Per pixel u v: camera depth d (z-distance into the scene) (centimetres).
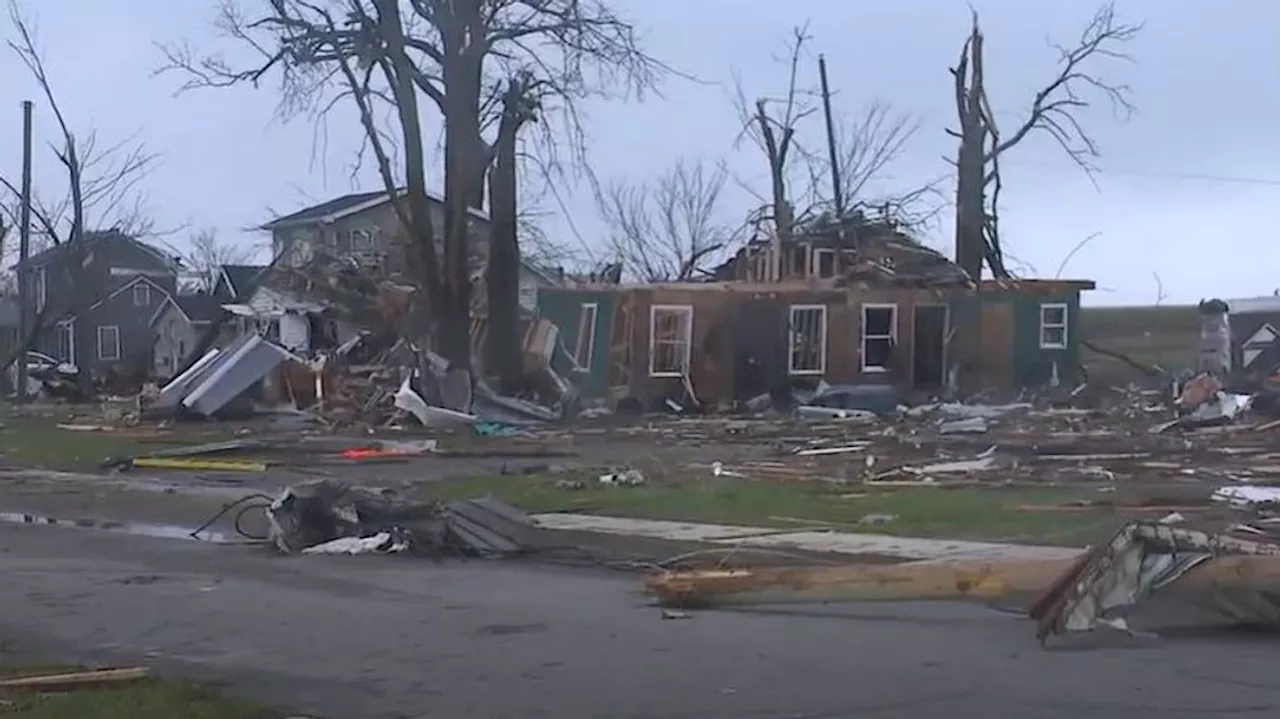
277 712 909
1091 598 1127
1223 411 3434
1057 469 2389
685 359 4662
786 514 1902
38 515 2294
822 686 982
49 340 8819
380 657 1112
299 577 1573
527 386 4697
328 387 4472
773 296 4738
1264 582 1140
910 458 2645
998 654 1086
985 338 4853
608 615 1295
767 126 6769
